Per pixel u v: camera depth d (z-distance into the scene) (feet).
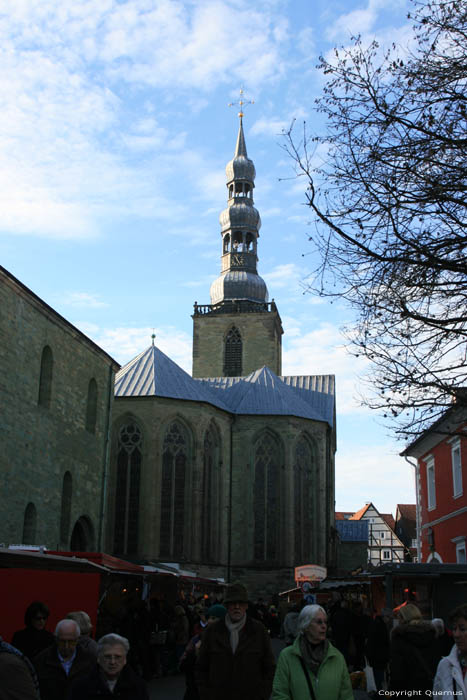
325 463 245.86
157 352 236.02
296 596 213.66
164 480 218.18
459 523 129.70
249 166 375.04
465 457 126.72
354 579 129.49
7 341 121.70
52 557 58.85
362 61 59.16
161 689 83.51
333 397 284.82
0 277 118.32
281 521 232.32
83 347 156.76
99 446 164.76
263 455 238.48
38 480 132.98
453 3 57.00
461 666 29.73
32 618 44.73
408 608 36.63
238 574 229.25
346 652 81.25
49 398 139.03
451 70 57.21
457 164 57.16
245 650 34.88
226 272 358.23
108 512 214.07
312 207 58.95
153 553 210.79
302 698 30.48
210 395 237.25
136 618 92.27
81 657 37.14
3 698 22.31
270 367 333.83
